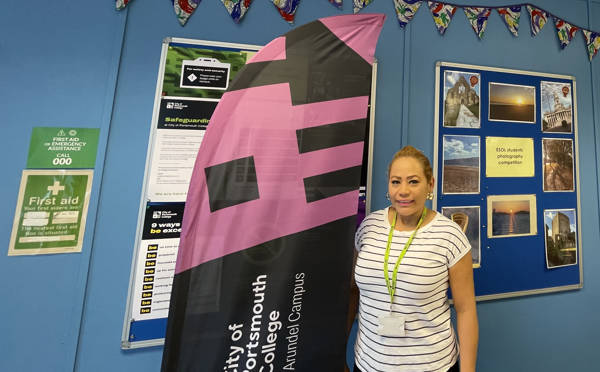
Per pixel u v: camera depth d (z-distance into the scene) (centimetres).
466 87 119
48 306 89
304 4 110
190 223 64
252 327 66
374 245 75
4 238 88
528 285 121
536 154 126
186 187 98
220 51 103
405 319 67
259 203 68
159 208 95
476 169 118
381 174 111
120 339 92
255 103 69
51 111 93
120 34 97
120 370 91
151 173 95
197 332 63
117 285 93
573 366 124
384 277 69
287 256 69
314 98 72
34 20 93
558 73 133
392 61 114
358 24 77
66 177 93
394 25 115
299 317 69
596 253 131
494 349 116
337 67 74
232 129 67
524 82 126
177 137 98
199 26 103
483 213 117
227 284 66
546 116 128
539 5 132
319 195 71
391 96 113
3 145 90
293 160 70
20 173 90
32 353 87
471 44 122
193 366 63
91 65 96
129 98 97
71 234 92
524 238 121
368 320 72
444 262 68
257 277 67
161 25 100
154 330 93
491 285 117
